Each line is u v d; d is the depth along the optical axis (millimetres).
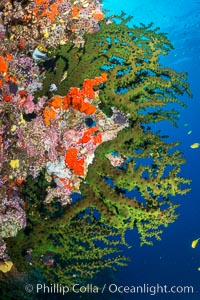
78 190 4031
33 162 4098
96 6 5988
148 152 4035
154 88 4750
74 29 5719
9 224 3846
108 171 3871
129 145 4180
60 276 3861
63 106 4102
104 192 3816
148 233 3814
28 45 5445
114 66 4578
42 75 4824
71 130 4008
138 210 3748
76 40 5613
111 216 3760
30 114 4215
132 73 4387
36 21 5586
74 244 3840
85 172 3945
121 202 3756
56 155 4023
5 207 3906
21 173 4090
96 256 3820
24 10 5590
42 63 5277
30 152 4094
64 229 3830
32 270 4148
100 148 3947
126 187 3867
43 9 5633
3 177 4000
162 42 5059
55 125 4074
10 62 4652
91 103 4168
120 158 4617
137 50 4559
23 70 4684
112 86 4258
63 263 5109
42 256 3982
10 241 3881
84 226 3803
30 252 3877
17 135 4137
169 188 3932
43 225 3865
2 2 5578
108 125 4055
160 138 4445
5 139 4105
